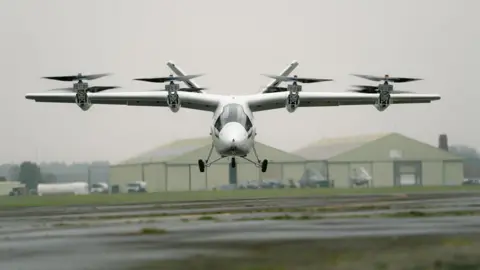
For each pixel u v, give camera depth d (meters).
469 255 27.48
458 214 47.41
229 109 70.94
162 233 38.09
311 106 81.56
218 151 69.94
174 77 73.88
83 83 74.56
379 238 33.22
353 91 78.75
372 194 94.19
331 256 27.81
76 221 50.12
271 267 25.39
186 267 25.62
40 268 26.06
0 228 44.75
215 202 77.75
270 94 76.38
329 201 72.38
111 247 32.09
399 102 82.19
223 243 32.50
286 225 41.47
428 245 30.38
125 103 79.81
